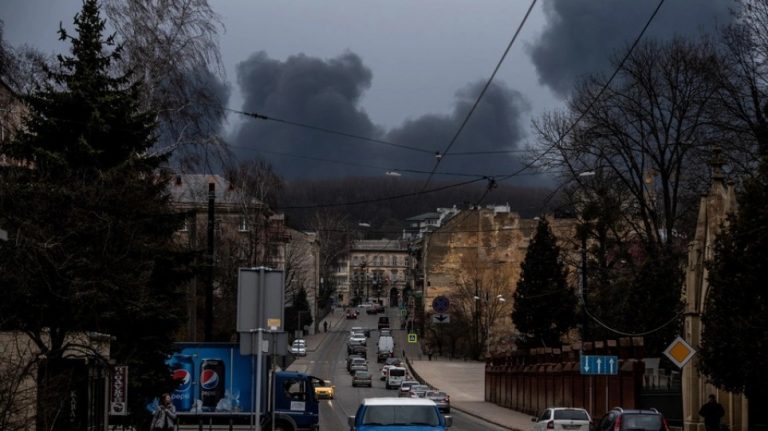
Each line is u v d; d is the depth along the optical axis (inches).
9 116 1069.1
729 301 1173.7
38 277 824.9
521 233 4859.7
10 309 831.7
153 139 1101.1
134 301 952.3
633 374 1819.6
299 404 1530.5
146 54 1253.7
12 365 756.0
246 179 2541.8
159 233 1069.8
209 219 1670.8
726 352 1175.0
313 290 6368.1
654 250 2214.6
